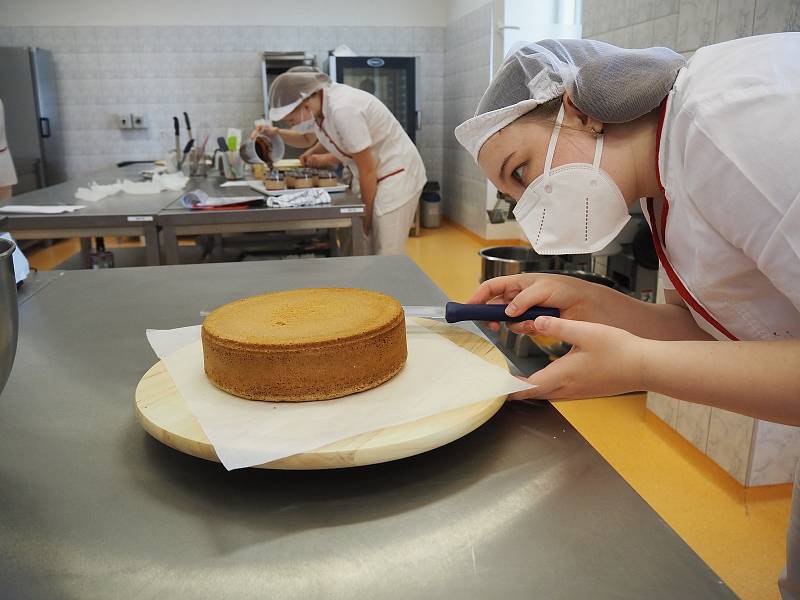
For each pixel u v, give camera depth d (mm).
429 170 7309
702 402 630
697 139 656
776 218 609
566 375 669
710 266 737
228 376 673
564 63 793
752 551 1747
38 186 6090
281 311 755
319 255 3314
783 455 1991
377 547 492
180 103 6582
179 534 510
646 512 529
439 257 5500
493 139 836
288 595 445
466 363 759
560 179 818
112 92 6492
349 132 3098
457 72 6496
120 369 857
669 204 755
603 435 2387
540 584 450
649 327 885
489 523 520
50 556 485
